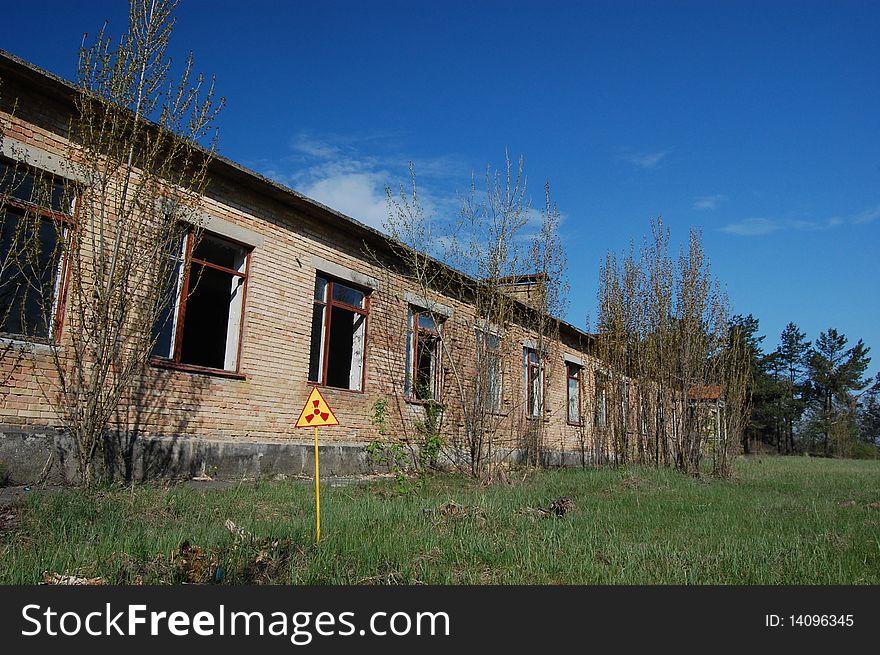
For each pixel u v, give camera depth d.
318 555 6.11
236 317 12.65
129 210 10.10
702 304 20.06
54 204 9.93
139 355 10.27
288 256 13.67
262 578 5.55
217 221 12.20
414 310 17.44
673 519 9.09
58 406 9.57
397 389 16.27
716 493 12.99
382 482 12.73
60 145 9.97
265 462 12.61
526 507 9.78
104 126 9.89
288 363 13.38
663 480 15.67
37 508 7.23
